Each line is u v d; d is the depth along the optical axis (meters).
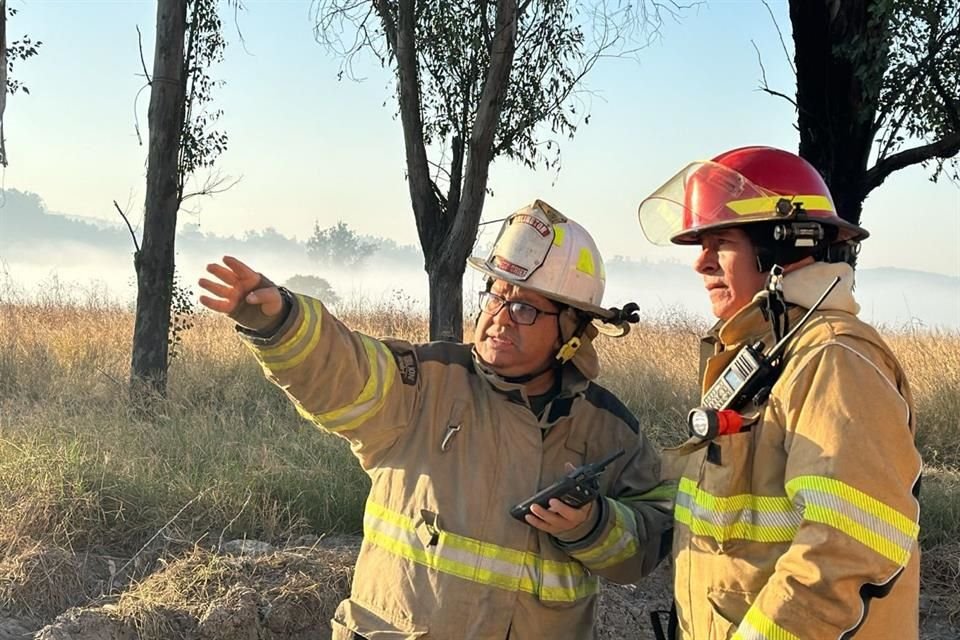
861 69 6.01
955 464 8.30
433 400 2.49
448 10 8.05
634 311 2.65
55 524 5.08
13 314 13.32
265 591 4.36
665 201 2.27
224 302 2.15
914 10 6.00
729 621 1.97
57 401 8.02
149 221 8.37
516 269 2.51
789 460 1.86
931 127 6.40
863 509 1.73
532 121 8.25
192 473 5.85
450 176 7.89
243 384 9.16
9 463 5.52
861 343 1.87
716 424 1.94
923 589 5.19
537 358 2.53
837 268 2.03
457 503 2.41
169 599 4.23
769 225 2.05
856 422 1.78
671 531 2.56
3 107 6.01
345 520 5.66
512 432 2.47
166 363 8.50
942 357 10.41
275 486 5.78
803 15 6.24
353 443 2.49
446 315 7.45
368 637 2.40
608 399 2.64
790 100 6.42
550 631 2.44
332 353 2.26
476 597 2.36
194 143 8.72
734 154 2.14
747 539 1.96
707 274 2.17
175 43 8.23
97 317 14.02
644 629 4.64
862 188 6.36
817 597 1.72
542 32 8.27
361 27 8.32
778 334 2.00
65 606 4.46
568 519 2.31
